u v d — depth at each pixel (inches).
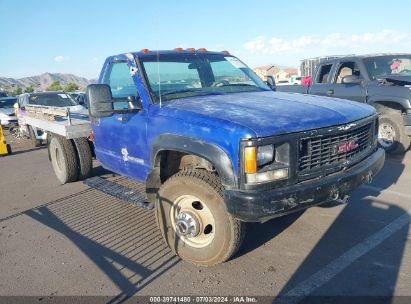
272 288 128.6
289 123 125.6
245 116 130.1
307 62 496.1
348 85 316.5
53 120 256.7
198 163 152.3
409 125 285.4
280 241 161.0
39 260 158.6
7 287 138.9
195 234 140.9
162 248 162.2
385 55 323.6
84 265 151.7
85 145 251.9
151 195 162.1
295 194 123.2
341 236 162.2
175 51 191.0
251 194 119.5
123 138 177.8
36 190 263.4
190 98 165.3
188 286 132.8
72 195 243.1
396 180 232.7
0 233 191.0
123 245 167.5
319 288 126.8
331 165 135.5
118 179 231.5
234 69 203.3
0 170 346.6
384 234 161.5
